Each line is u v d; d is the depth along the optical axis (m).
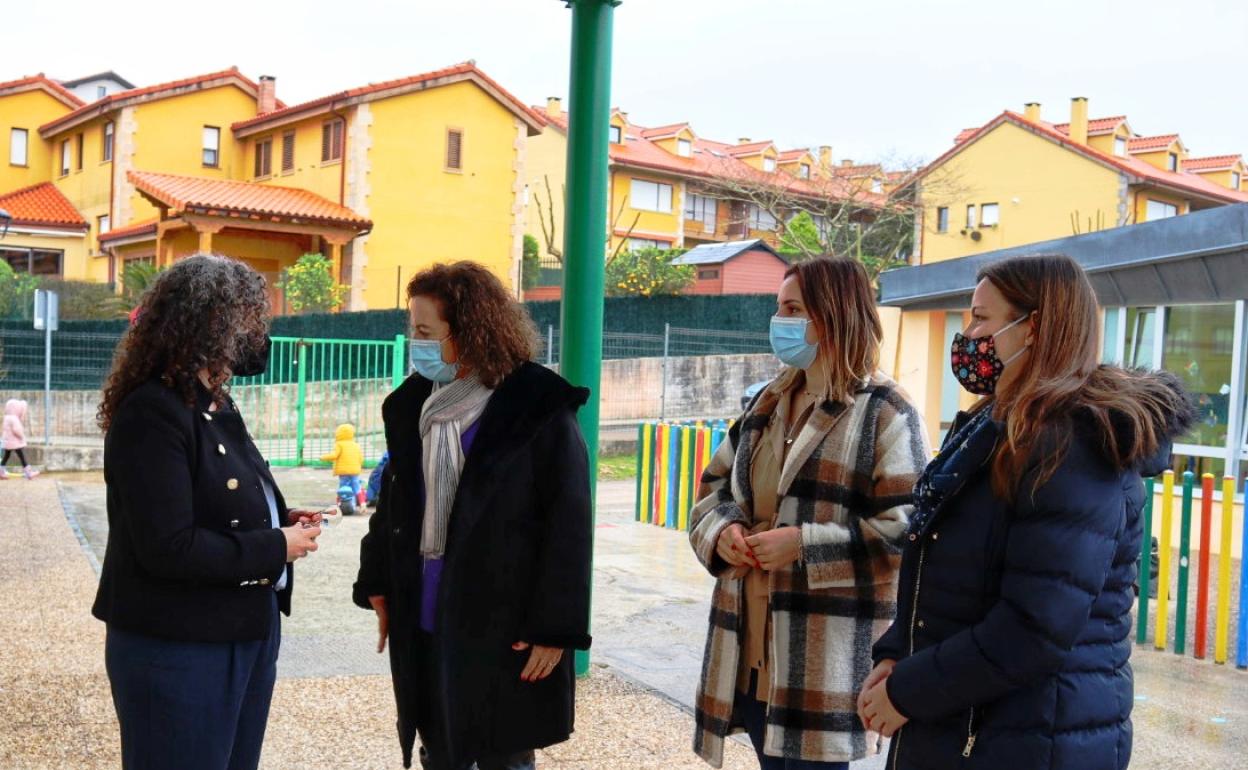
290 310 27.06
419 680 3.46
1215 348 11.16
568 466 3.38
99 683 5.71
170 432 2.85
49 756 4.65
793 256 41.06
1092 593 2.23
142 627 2.88
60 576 8.58
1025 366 2.46
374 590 3.68
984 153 46.38
